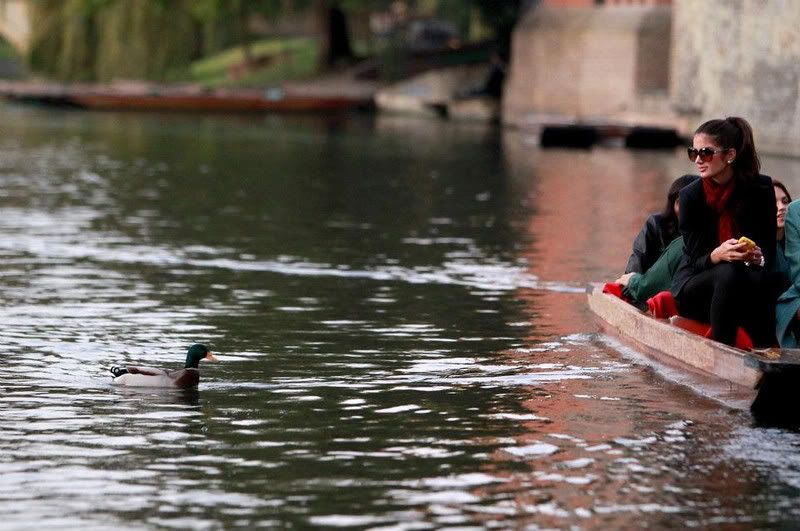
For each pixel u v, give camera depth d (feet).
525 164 163.12
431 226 100.68
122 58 329.11
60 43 335.47
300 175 144.66
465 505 38.96
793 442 44.73
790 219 50.75
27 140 195.52
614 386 51.85
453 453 43.55
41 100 294.25
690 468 42.11
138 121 249.96
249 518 37.91
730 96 186.19
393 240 92.58
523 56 266.77
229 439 44.88
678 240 56.34
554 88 255.70
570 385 52.08
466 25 346.13
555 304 69.00
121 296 70.44
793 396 47.19
